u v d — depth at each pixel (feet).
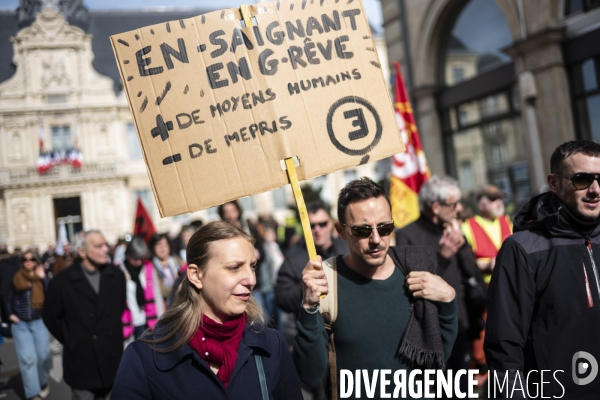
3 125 112.88
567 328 6.97
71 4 128.57
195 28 7.89
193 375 5.89
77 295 14.02
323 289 7.39
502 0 36.14
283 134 7.82
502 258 7.37
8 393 21.38
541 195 7.73
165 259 19.42
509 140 38.42
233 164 7.74
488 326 7.26
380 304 7.77
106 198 114.52
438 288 7.55
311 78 8.05
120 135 116.67
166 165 7.68
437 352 7.41
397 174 17.39
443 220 12.21
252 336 6.29
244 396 5.96
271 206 116.57
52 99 114.73
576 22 31.83
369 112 8.16
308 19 8.18
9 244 111.65
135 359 6.01
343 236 8.13
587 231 7.13
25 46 113.80
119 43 7.80
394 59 48.14
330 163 7.90
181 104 7.75
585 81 32.19
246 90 7.87
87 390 13.87
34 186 112.78
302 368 7.56
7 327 21.18
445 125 44.52
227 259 6.04
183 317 6.03
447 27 42.98
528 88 34.35
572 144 7.18
